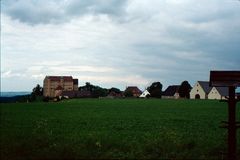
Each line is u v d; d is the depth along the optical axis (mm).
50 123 34344
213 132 25672
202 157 14453
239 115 46375
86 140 19609
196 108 70125
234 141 13430
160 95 178375
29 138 20250
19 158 13633
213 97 158375
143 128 28875
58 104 91188
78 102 105500
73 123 34344
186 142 18281
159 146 16953
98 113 53312
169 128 29125
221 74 13734
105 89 190750
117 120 38750
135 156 14672
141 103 96562
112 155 14672
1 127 29797
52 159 13219
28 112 56031
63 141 19359
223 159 14133
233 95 13461
